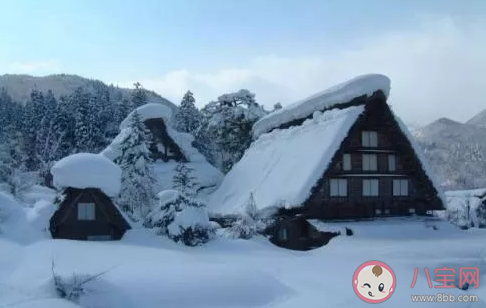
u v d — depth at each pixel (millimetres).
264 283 16938
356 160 31781
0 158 51906
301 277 19188
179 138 44688
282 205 28875
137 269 17672
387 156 32938
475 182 103000
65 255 20625
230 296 15898
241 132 50844
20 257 20250
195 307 15234
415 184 33875
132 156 34625
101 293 15078
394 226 28875
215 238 27781
